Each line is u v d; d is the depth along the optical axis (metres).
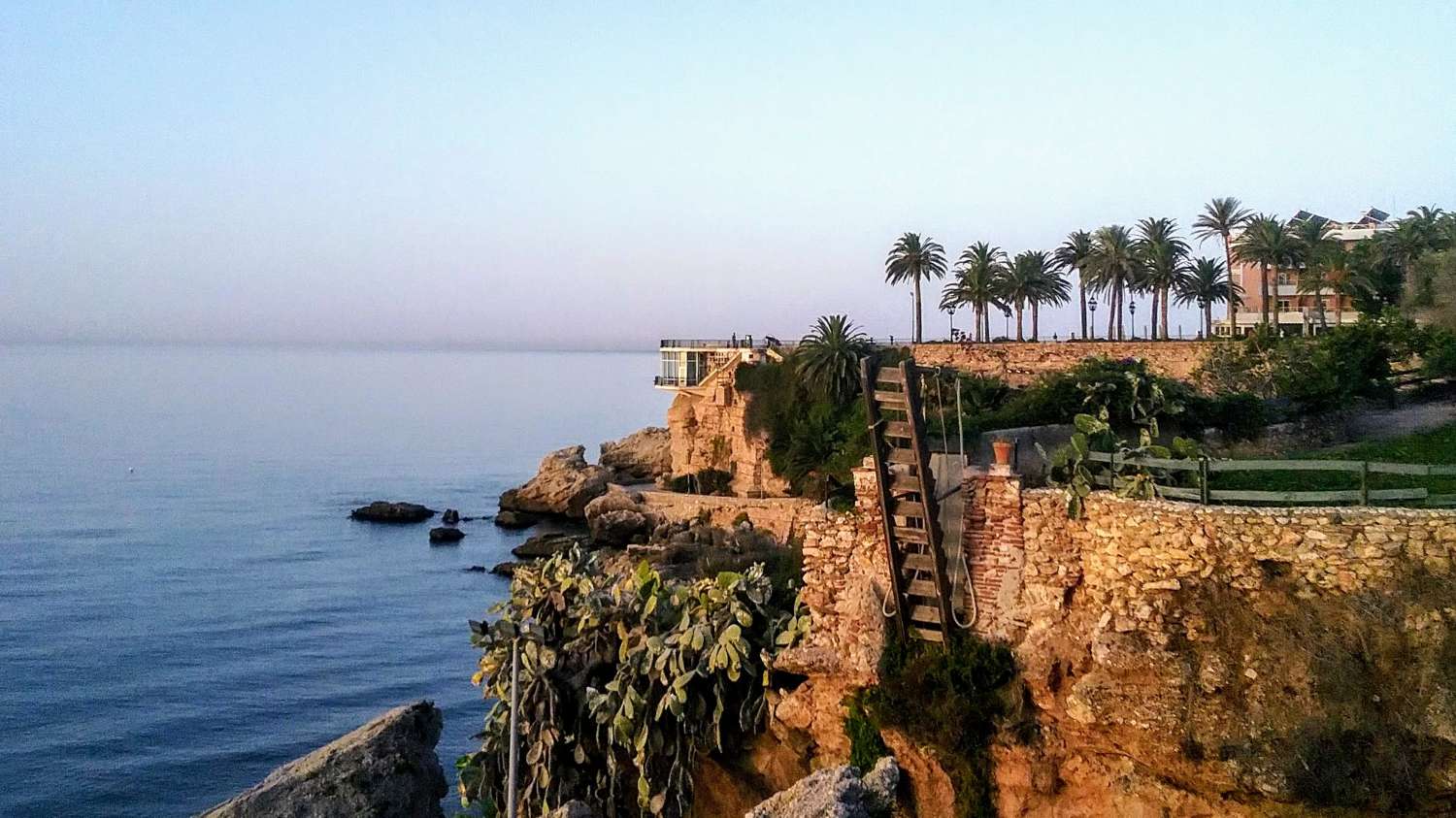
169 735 46.72
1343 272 67.12
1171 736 15.77
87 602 71.81
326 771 21.23
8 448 173.62
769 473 79.88
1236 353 40.38
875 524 19.81
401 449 186.75
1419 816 14.30
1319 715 14.95
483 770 24.19
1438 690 14.51
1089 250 88.19
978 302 82.00
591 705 22.08
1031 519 18.41
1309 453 25.69
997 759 17.86
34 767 43.00
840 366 73.88
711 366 90.75
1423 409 33.44
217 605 71.56
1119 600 17.20
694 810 21.30
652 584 23.78
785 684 21.11
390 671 56.97
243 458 168.00
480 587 78.56
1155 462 18.39
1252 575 16.31
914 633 19.19
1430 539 15.50
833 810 16.39
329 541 97.38
